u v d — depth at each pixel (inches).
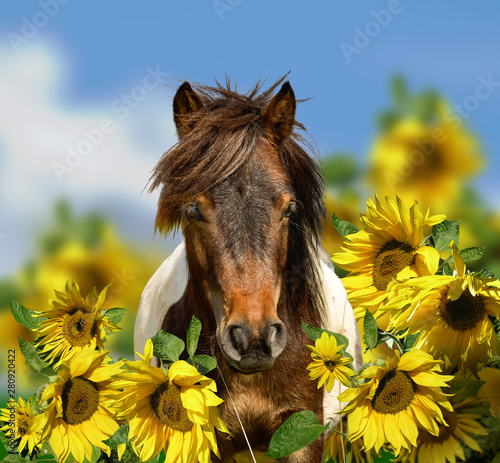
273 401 69.4
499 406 66.0
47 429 65.3
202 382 61.3
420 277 65.4
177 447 62.1
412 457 66.1
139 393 61.8
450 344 66.1
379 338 67.5
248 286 63.6
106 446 66.5
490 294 64.3
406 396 62.8
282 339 63.4
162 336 62.9
